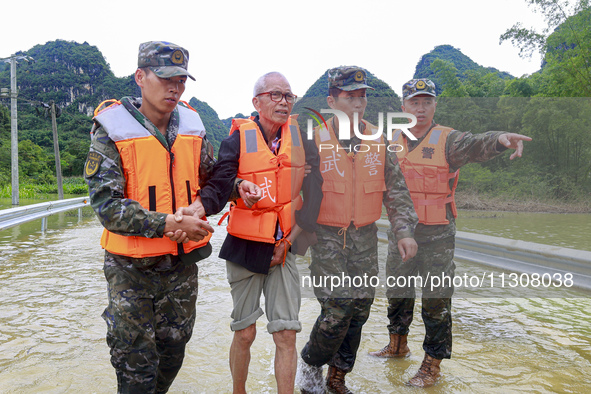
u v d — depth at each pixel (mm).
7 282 5129
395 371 2723
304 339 3229
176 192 2086
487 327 3580
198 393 2455
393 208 1906
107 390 2469
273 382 2576
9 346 3162
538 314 3957
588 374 2646
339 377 2398
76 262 6328
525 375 2631
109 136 1977
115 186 1960
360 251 2020
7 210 7816
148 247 1980
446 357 2443
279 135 2285
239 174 2205
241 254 2186
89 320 3773
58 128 127000
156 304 2125
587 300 4418
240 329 2236
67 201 11734
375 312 4117
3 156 62219
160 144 2041
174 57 2029
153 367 2006
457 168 1792
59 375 2668
